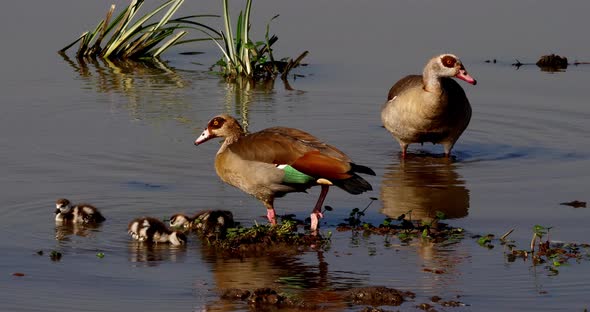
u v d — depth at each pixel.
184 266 11.74
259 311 10.27
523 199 14.63
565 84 21.80
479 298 10.65
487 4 27.62
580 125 19.08
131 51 24.06
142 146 17.17
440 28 25.42
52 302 10.44
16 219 13.34
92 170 15.76
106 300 10.54
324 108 20.05
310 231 13.07
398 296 10.55
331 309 10.30
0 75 21.81
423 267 11.69
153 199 14.41
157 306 10.38
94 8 26.73
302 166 12.64
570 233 12.98
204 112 19.47
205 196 14.61
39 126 18.25
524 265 11.74
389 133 18.78
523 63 23.12
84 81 21.66
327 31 25.17
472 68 22.73
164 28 23.91
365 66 22.77
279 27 25.19
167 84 21.72
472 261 11.91
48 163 16.06
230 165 13.20
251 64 22.47
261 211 13.98
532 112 19.92
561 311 10.28
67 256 11.98
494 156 17.27
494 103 20.56
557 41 24.48
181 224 13.12
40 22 25.62
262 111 19.62
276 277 11.35
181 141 17.52
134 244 12.54
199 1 26.69
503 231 13.11
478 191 15.10
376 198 14.71
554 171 16.23
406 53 23.53
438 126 16.78
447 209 14.17
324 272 11.52
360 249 12.38
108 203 14.15
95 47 23.98
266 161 12.87
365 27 25.53
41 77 21.83
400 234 12.82
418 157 17.31
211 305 10.42
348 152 17.53
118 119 18.81
